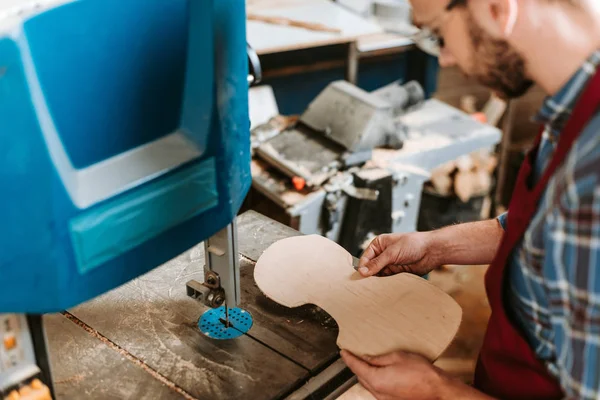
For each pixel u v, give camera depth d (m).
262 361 1.10
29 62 0.68
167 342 1.15
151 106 0.84
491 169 3.04
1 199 0.71
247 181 1.02
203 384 1.05
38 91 0.70
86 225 0.78
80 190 0.78
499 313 0.98
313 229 2.08
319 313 1.23
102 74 0.77
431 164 2.33
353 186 2.06
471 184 2.88
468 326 2.54
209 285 1.13
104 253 0.82
